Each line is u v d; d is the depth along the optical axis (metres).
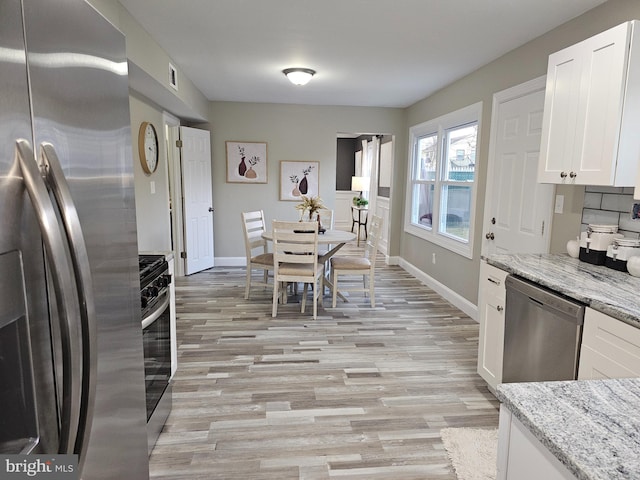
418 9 2.58
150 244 4.24
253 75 4.32
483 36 3.05
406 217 6.11
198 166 5.57
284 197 6.15
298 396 2.55
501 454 0.98
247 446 2.08
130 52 2.72
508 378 2.31
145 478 1.43
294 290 4.68
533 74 3.11
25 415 0.77
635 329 1.49
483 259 2.63
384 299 4.64
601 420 0.84
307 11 2.64
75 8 0.93
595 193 2.52
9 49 0.71
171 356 2.38
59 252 0.77
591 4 2.47
